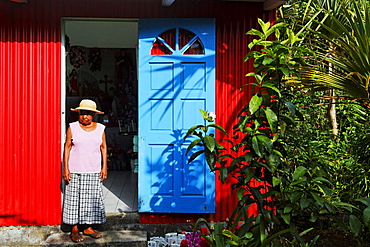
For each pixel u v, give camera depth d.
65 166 4.76
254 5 5.17
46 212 4.96
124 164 8.37
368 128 5.05
